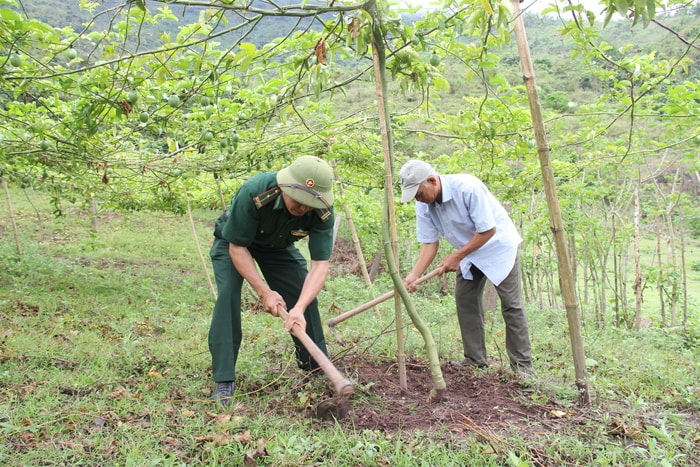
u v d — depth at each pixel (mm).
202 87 4426
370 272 13281
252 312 7238
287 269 4012
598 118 6176
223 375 3654
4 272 8398
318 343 4039
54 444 2838
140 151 6371
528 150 5617
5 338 4812
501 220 4594
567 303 3656
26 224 14070
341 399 3342
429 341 3660
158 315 6668
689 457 3090
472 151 6156
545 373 4609
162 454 2811
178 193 9203
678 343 7434
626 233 8805
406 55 3768
